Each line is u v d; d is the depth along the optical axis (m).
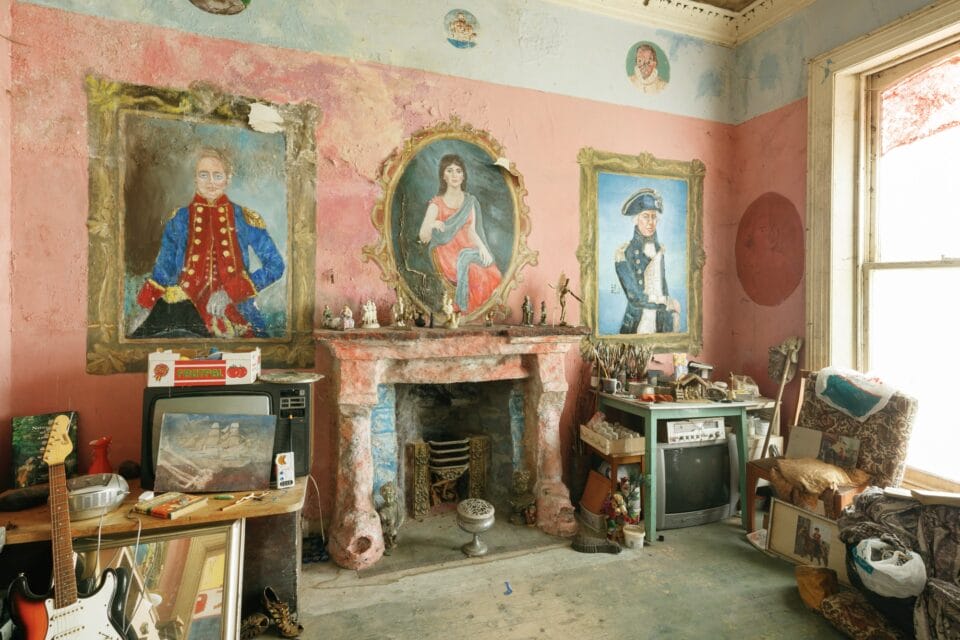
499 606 2.40
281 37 2.92
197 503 2.02
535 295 3.54
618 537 3.05
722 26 3.97
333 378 2.99
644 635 2.18
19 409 2.49
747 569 2.75
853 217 3.38
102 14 2.60
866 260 3.37
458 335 2.95
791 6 3.59
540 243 3.54
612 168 3.73
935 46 2.87
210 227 2.80
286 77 2.93
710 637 2.16
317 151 3.00
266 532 2.24
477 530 2.81
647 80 3.83
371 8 3.10
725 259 4.10
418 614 2.33
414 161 3.21
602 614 2.33
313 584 2.58
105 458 2.36
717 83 4.06
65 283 2.56
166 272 2.73
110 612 1.71
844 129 3.33
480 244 3.38
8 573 1.95
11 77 2.44
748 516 3.20
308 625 2.25
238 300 2.86
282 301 2.95
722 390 3.38
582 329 3.25
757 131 3.93
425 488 3.42
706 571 2.73
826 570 2.46
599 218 3.71
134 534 1.93
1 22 2.37
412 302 3.22
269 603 2.20
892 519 2.27
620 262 3.78
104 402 2.64
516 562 2.83
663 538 3.13
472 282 3.37
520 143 3.47
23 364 2.50
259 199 2.89
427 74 3.23
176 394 2.28
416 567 2.75
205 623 1.92
